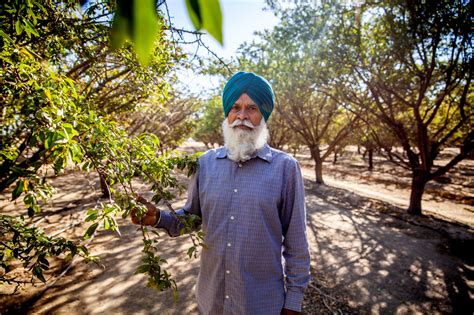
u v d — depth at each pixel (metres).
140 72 2.30
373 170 24.44
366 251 6.10
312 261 5.52
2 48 1.29
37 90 1.07
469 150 7.77
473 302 4.29
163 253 5.57
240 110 1.68
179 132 13.70
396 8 6.18
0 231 1.35
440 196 13.87
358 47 6.79
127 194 1.30
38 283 4.14
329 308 3.89
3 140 1.84
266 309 1.57
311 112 14.03
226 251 1.58
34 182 1.12
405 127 9.42
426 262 5.62
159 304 3.90
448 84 6.70
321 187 14.13
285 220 1.68
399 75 6.90
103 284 4.30
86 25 2.02
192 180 1.84
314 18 7.05
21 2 1.36
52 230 6.23
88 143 1.15
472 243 6.51
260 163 1.66
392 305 4.14
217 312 1.61
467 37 5.71
